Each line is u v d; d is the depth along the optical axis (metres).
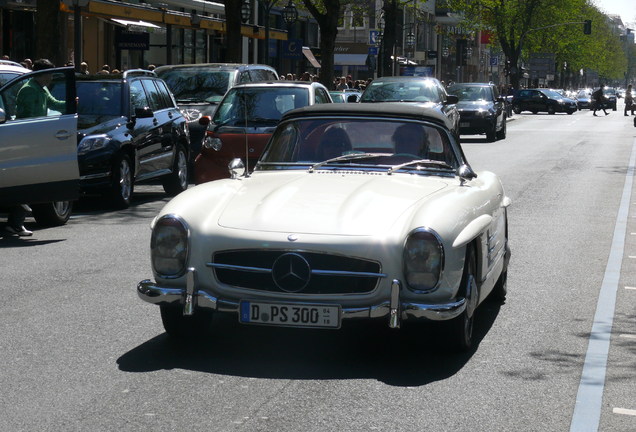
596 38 138.00
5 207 12.18
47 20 19.81
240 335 7.14
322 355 6.63
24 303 8.25
